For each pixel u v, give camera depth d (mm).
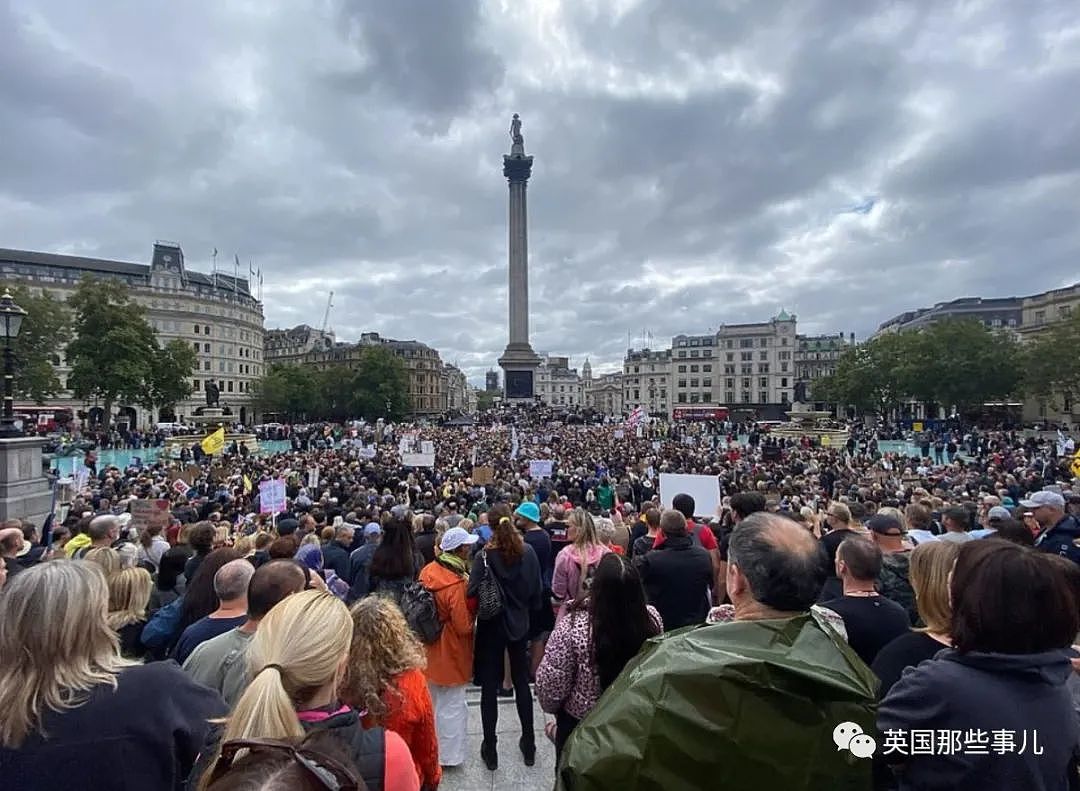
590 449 46625
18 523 9336
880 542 6801
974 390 79375
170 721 2789
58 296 122812
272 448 67750
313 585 5848
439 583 6434
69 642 2660
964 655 2869
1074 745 2695
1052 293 98750
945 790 2652
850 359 102438
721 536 11242
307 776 1962
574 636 4480
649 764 2180
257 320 159875
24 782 2504
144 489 23547
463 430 78062
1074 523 8609
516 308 105062
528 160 104688
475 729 7637
